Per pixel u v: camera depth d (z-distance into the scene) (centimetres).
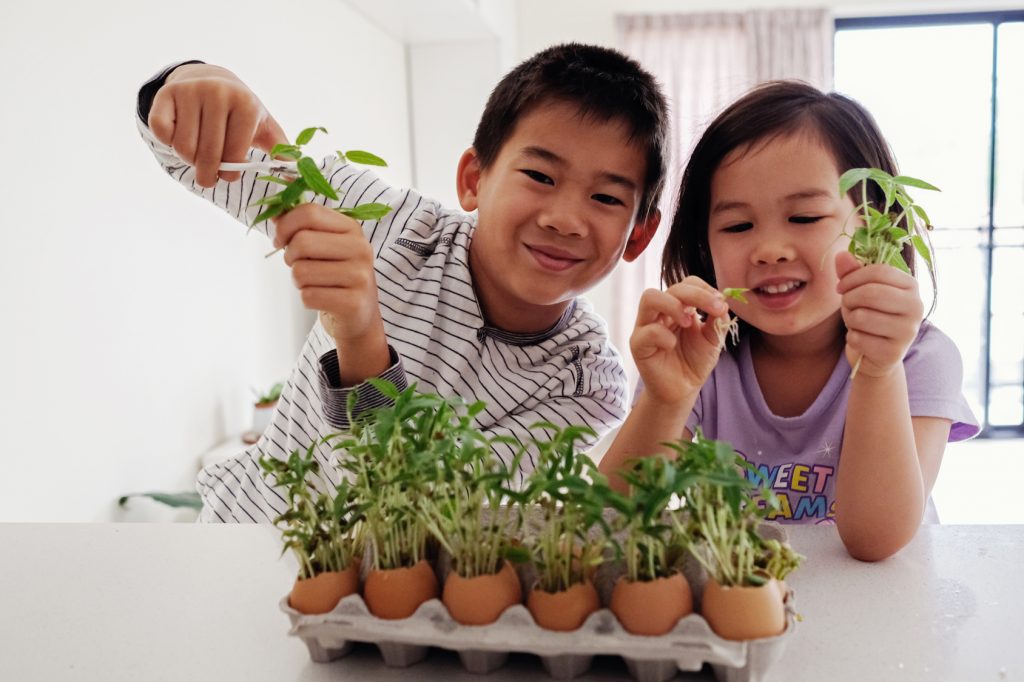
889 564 65
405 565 52
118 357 181
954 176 445
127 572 67
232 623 57
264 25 246
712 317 75
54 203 161
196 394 214
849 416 72
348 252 67
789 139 88
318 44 288
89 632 56
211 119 71
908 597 58
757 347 108
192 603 61
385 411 50
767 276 88
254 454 118
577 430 47
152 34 191
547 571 49
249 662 52
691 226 103
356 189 113
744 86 328
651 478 47
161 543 73
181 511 200
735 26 440
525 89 92
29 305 154
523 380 100
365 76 338
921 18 445
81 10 167
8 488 149
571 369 103
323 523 56
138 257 188
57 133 161
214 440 224
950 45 445
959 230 445
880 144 97
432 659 52
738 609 45
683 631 46
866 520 65
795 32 436
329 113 298
